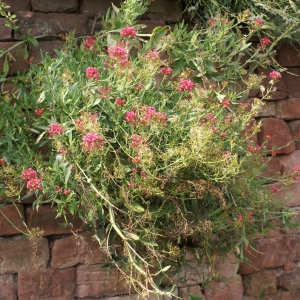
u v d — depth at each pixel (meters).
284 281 3.76
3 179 3.00
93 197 2.88
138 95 2.93
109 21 3.19
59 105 2.89
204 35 3.42
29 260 3.21
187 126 2.93
